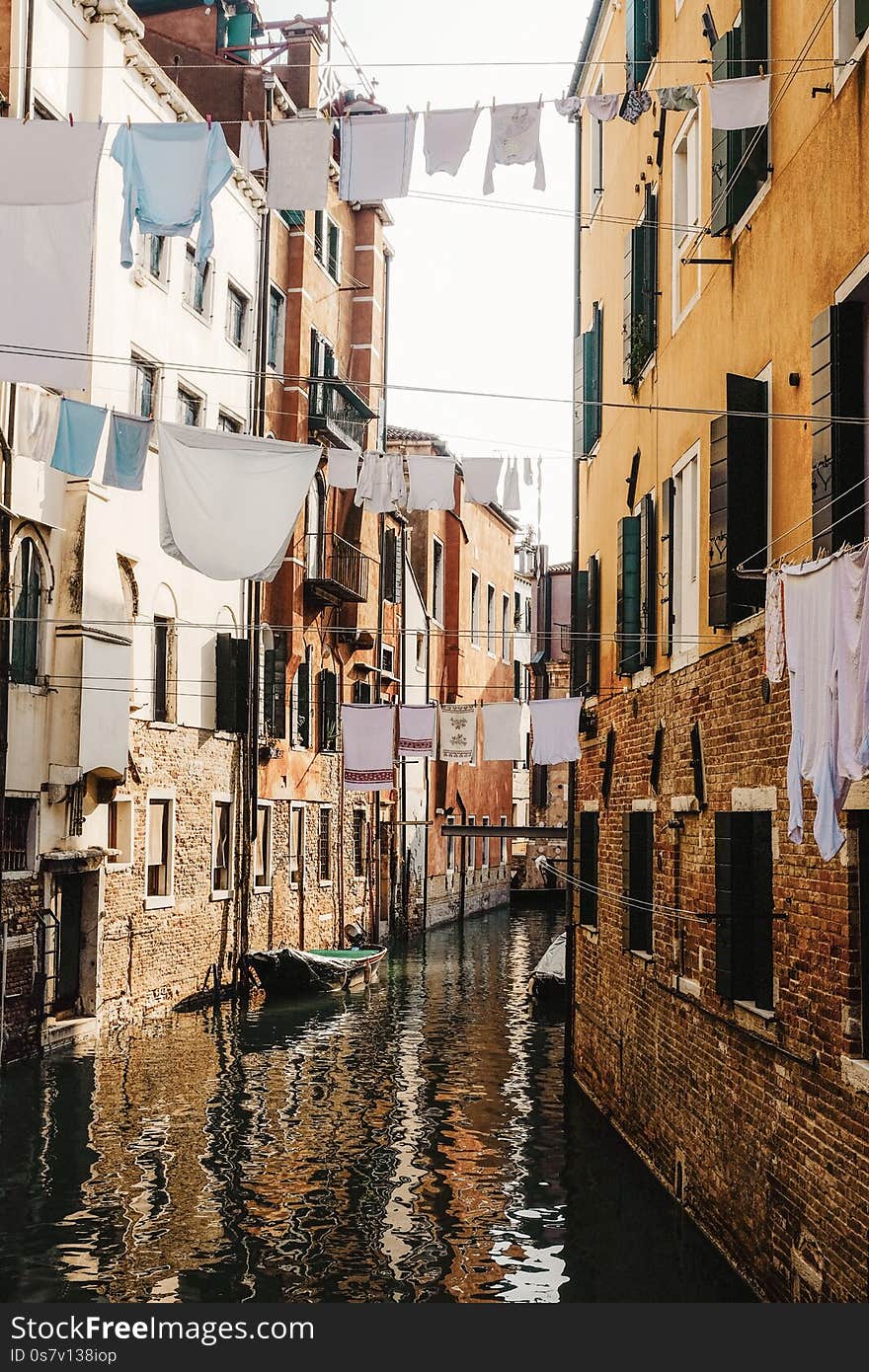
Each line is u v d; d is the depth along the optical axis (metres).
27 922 15.97
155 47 25.55
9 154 7.39
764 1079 8.28
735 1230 8.89
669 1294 8.69
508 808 50.41
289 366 26.47
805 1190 7.46
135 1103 14.70
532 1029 20.91
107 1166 12.09
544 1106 15.05
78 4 17.31
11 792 15.50
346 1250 9.91
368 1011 22.52
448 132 7.52
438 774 40.16
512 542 49.88
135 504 19.06
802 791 7.23
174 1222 10.51
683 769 10.77
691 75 11.02
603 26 15.44
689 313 11.07
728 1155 9.07
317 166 7.56
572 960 16.75
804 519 7.98
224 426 23.31
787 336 8.33
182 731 21.11
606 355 15.02
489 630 46.25
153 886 20.34
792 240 8.23
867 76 6.89
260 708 24.16
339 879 29.91
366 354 30.92
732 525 8.90
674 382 11.56
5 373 7.46
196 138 7.62
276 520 9.59
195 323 21.62
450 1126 14.02
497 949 33.56
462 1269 9.47
